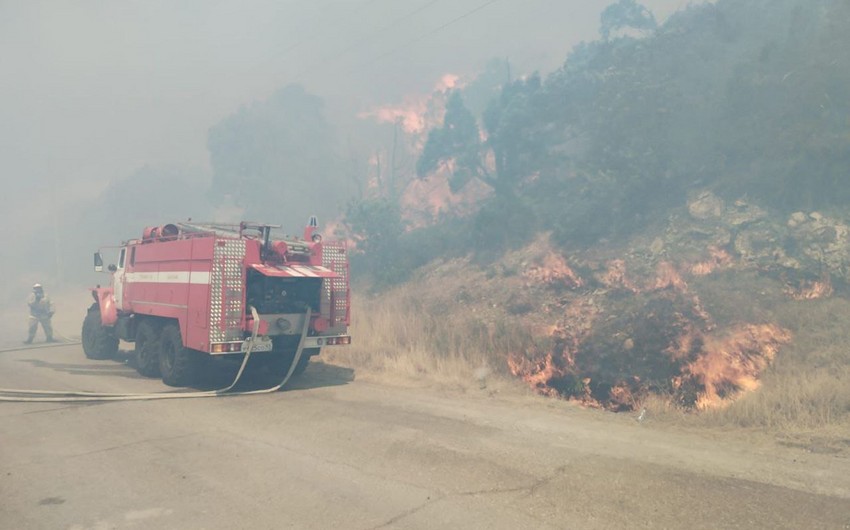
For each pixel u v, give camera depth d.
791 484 4.59
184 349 9.30
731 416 6.62
